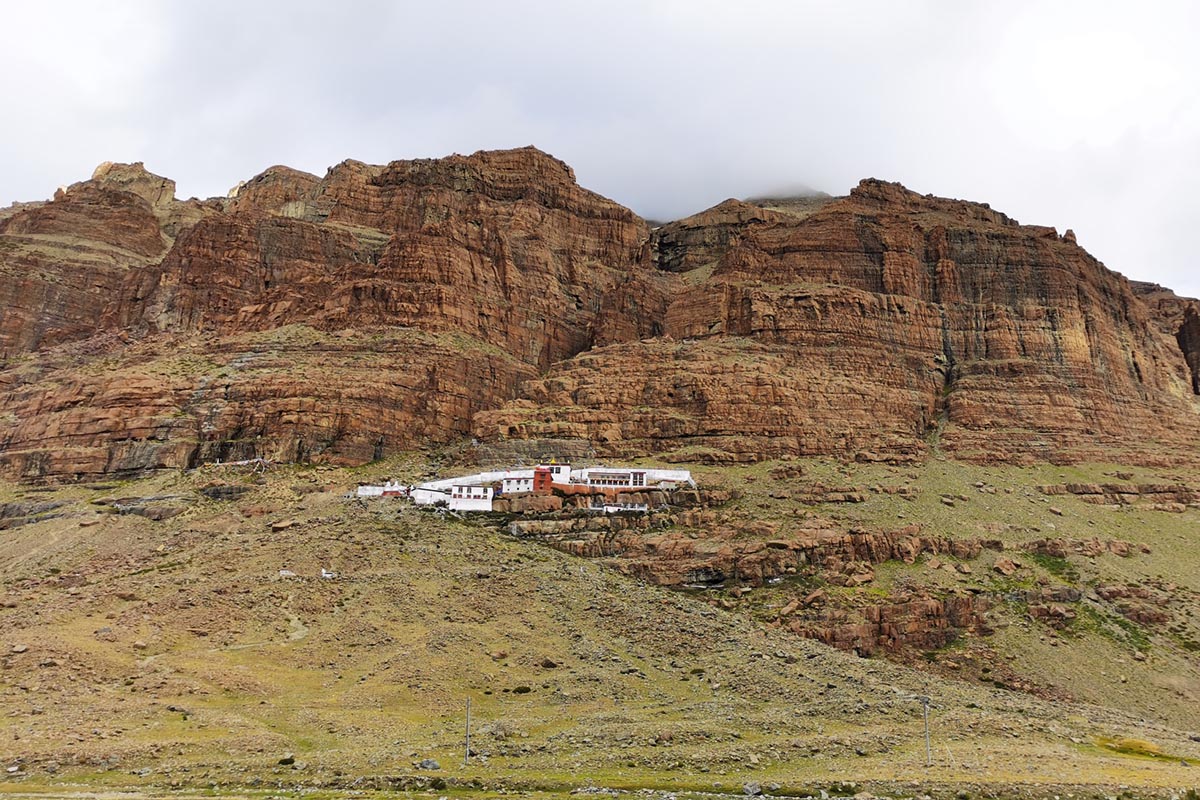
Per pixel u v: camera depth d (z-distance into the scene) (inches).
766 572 5255.9
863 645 4827.8
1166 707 4670.3
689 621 4552.2
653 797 2753.4
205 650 3934.5
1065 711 4224.9
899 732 3491.6
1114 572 5949.8
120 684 3511.3
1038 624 5285.4
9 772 2733.8
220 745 3011.8
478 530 5551.2
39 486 6407.5
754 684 3902.6
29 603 4416.8
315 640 4114.2
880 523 5935.0
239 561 4879.4
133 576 4763.8
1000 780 2962.6
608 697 3722.9
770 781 2913.4
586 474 6171.3
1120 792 2933.1
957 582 5502.0
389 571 4808.1
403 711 3508.9
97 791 2625.5
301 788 2723.9
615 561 5285.4
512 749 3132.4
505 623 4377.5
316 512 5669.3
